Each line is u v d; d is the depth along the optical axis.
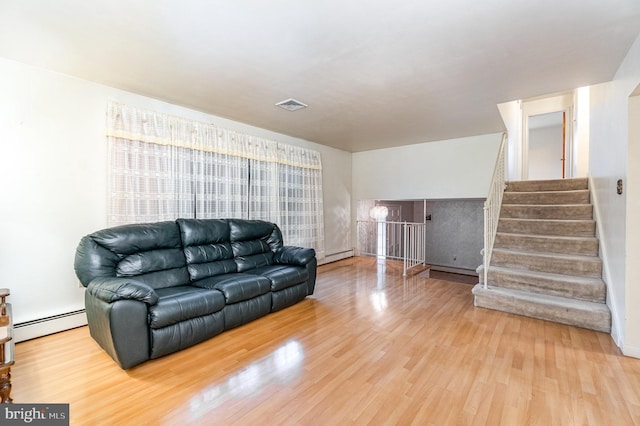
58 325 2.73
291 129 4.70
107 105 3.01
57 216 2.74
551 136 6.79
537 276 3.31
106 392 1.89
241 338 2.68
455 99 3.36
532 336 2.69
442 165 5.50
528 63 2.49
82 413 1.69
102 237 2.66
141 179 3.23
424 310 3.38
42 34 2.07
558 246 3.55
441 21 1.90
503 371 2.13
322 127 4.58
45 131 2.67
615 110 2.72
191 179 3.68
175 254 3.10
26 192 2.58
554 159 6.77
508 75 2.73
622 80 2.49
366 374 2.10
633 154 2.33
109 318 2.07
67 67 2.61
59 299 2.76
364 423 1.62
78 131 2.85
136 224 2.98
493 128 4.63
